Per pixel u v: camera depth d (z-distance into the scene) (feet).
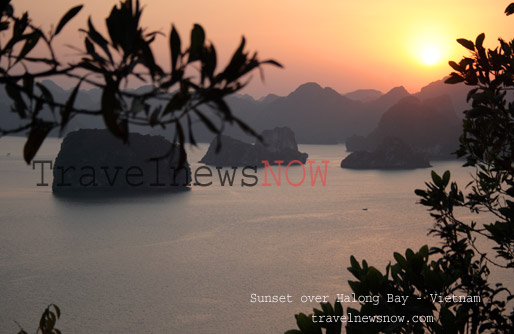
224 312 227.20
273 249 361.71
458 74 16.74
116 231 435.53
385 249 357.20
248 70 4.99
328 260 327.47
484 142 18.54
